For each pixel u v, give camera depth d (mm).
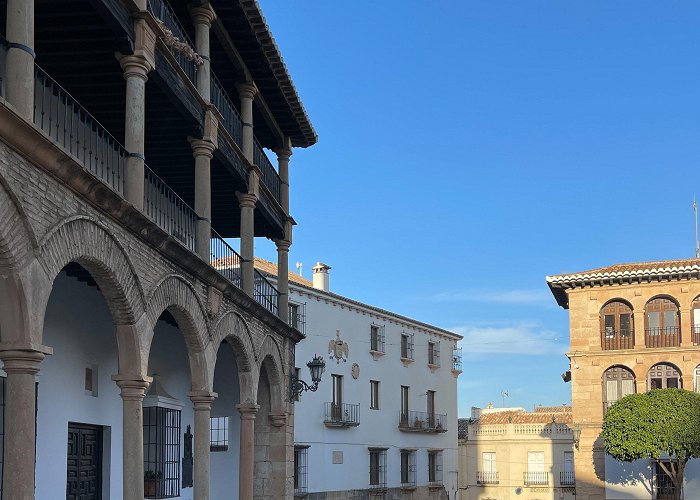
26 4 9234
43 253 9438
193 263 14609
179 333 20594
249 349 19328
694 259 40906
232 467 22781
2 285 8914
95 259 10906
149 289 12852
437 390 49656
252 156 20500
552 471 54812
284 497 22188
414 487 46125
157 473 18516
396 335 46281
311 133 24703
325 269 44219
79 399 15383
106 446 16531
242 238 20141
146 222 12188
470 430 57500
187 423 20812
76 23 12383
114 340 16953
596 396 39000
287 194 24672
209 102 16219
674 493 36500
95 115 16234
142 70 12930
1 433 12516
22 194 8914
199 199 16219
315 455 38594
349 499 40688
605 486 38156
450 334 51344
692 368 37812
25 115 9094
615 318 39656
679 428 33250
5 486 8992
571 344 39688
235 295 17562
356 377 42375
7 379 9117
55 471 14336
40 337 9344
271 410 22359
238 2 17344
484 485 56312
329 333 40594
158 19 13906
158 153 17672
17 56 9109
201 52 16562
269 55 19891
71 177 9906
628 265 41094
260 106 22047
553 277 39938
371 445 42875
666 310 39094
